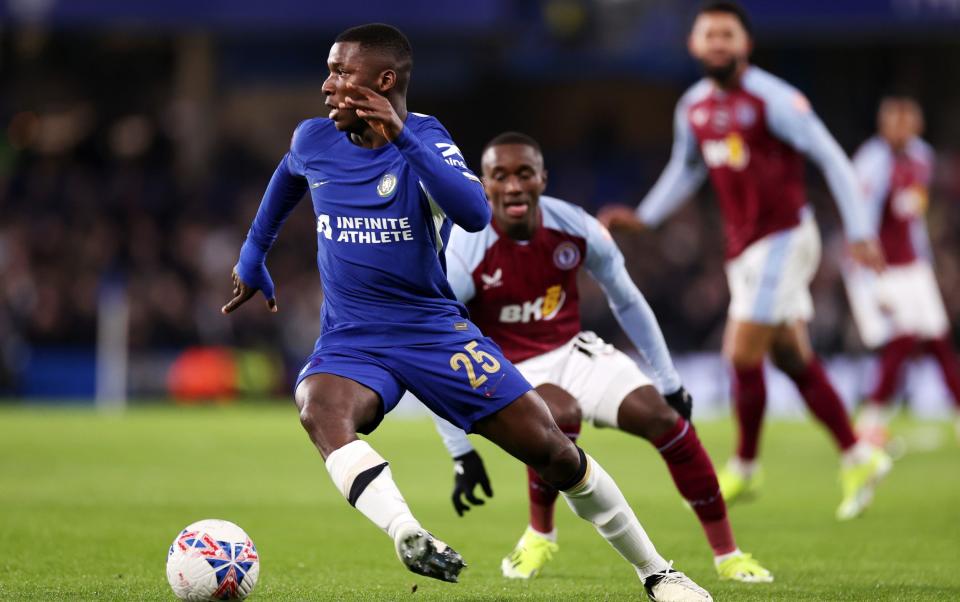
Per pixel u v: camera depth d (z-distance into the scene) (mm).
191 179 90625
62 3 74438
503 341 20875
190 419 60562
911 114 40500
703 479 20375
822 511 30594
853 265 41625
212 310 74812
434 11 77562
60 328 73062
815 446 49875
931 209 83812
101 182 87750
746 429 29641
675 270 78062
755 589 19297
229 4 76562
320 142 16641
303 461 42156
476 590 19250
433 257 16453
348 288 16469
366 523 27609
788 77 100375
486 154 20250
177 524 26703
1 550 22625
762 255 28516
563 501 32438
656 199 30188
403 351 16234
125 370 72812
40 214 82812
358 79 15820
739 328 28906
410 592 18906
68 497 31375
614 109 104500
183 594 15820
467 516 29500
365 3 77000
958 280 74312
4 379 72062
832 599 18266
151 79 98875
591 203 96125
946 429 56750
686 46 88062
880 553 23750
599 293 73938
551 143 104812
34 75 96938
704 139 28953
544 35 89812
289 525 27141
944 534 26391
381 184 16125
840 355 72688
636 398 20219
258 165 94625
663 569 17266
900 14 77062
